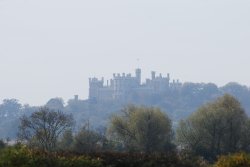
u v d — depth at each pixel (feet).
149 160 293.64
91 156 281.54
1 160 241.76
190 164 313.73
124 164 285.43
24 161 242.37
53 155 255.50
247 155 255.50
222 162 255.70
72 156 262.26
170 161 303.27
